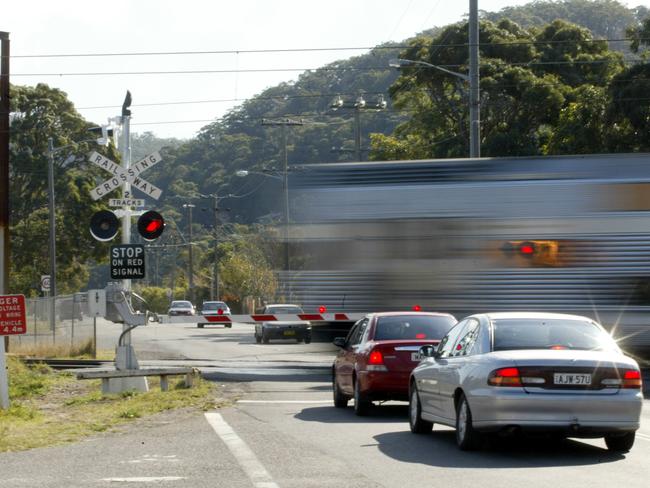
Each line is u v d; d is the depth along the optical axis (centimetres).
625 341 4447
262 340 7806
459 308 4512
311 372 4884
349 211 4628
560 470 2064
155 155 3775
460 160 4584
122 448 2384
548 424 2164
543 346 2280
